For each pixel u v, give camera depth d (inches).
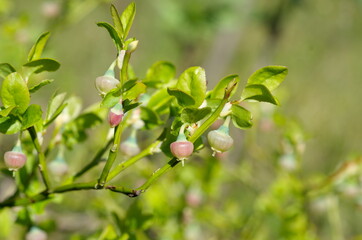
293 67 46.3
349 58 46.6
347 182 19.7
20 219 14.1
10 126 12.1
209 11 28.5
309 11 37.7
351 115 47.4
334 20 43.9
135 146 13.7
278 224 21.0
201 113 11.7
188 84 11.8
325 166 46.5
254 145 22.2
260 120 20.3
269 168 25.6
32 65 11.9
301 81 47.1
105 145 13.4
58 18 22.0
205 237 24.3
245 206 30.2
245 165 22.0
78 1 22.3
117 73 19.4
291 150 20.1
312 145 46.6
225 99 11.7
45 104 30.7
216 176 19.9
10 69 12.0
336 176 19.8
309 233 21.6
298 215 20.5
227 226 21.1
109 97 11.7
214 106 12.1
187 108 11.7
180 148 11.6
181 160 11.8
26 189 13.9
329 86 47.7
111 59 46.5
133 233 14.3
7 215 15.0
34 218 14.6
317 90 47.5
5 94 11.9
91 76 44.9
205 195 21.0
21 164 12.4
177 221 19.0
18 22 19.7
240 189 31.0
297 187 20.5
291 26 43.6
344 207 35.5
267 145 27.0
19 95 11.9
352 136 47.3
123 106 11.9
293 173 20.6
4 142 19.9
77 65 44.8
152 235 18.0
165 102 13.4
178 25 28.5
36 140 12.4
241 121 11.9
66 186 12.6
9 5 22.1
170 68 13.4
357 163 19.7
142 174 19.3
